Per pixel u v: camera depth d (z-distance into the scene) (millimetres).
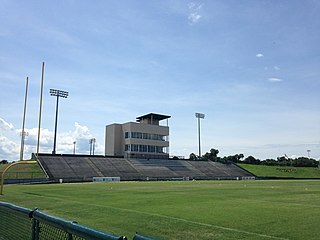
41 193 27047
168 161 84875
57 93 79125
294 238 9039
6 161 78438
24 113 27578
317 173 92375
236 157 110688
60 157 71375
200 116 99812
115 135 84875
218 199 21000
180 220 11445
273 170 92375
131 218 12258
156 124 90250
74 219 12797
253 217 12797
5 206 6055
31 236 4938
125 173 69750
